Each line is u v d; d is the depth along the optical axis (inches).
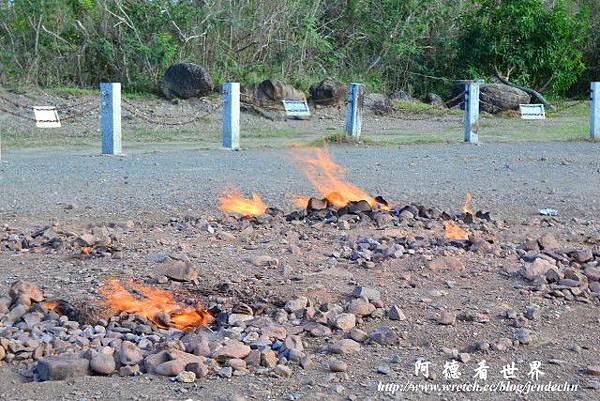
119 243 261.9
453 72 1112.2
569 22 1093.1
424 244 265.7
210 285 217.0
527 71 1087.0
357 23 1085.8
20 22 892.0
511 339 187.3
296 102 771.4
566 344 186.1
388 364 172.2
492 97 968.3
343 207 306.2
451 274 235.5
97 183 402.3
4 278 222.4
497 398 155.9
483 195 381.4
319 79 987.9
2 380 159.8
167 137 682.2
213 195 368.8
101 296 205.2
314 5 1022.4
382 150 594.9
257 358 169.9
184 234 279.6
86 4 928.9
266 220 300.2
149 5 935.7
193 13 944.9
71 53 899.4
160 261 235.9
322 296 211.0
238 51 972.6
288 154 559.5
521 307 209.6
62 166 472.4
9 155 537.3
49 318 191.2
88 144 626.5
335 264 241.8
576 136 730.8
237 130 598.9
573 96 1191.6
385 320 198.2
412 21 1085.8
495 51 1065.5
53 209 328.8
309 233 282.0
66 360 163.0
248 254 250.4
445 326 195.0
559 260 249.9
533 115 796.0
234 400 150.3
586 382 163.8
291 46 982.4
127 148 596.1
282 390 157.5
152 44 913.5
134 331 187.3
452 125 850.8
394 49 1063.0
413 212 311.7
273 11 992.2
